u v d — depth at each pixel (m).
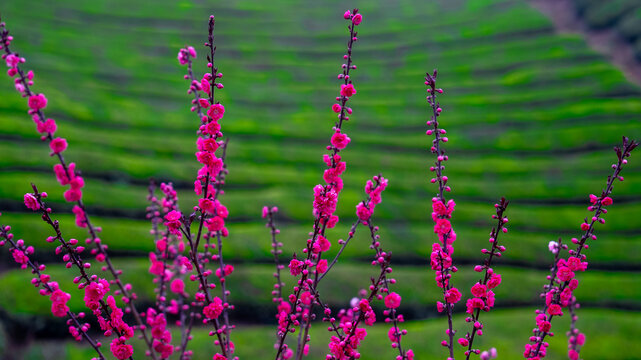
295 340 14.17
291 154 27.61
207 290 3.65
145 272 15.65
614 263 19.77
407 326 15.95
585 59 37.34
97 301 3.39
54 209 18.56
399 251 19.56
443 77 39.31
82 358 12.83
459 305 16.92
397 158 27.98
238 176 24.09
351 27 3.88
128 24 44.66
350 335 3.46
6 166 20.28
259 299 15.71
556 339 15.32
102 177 21.72
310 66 41.75
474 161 28.00
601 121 30.12
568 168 26.75
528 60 39.12
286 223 20.84
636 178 24.88
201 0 51.06
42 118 3.14
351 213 21.80
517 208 23.75
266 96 35.66
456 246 19.95
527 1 48.91
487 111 33.44
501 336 15.27
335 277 16.88
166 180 22.78
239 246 18.16
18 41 34.81
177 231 3.46
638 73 34.66
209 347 13.05
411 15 50.12
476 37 44.06
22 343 13.30
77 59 35.16
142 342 12.30
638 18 38.31
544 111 32.50
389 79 39.50
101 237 17.11
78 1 45.78
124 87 32.78
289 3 52.94
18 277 14.79
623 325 16.17
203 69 38.41
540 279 18.41
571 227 22.23
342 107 3.82
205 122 3.60
